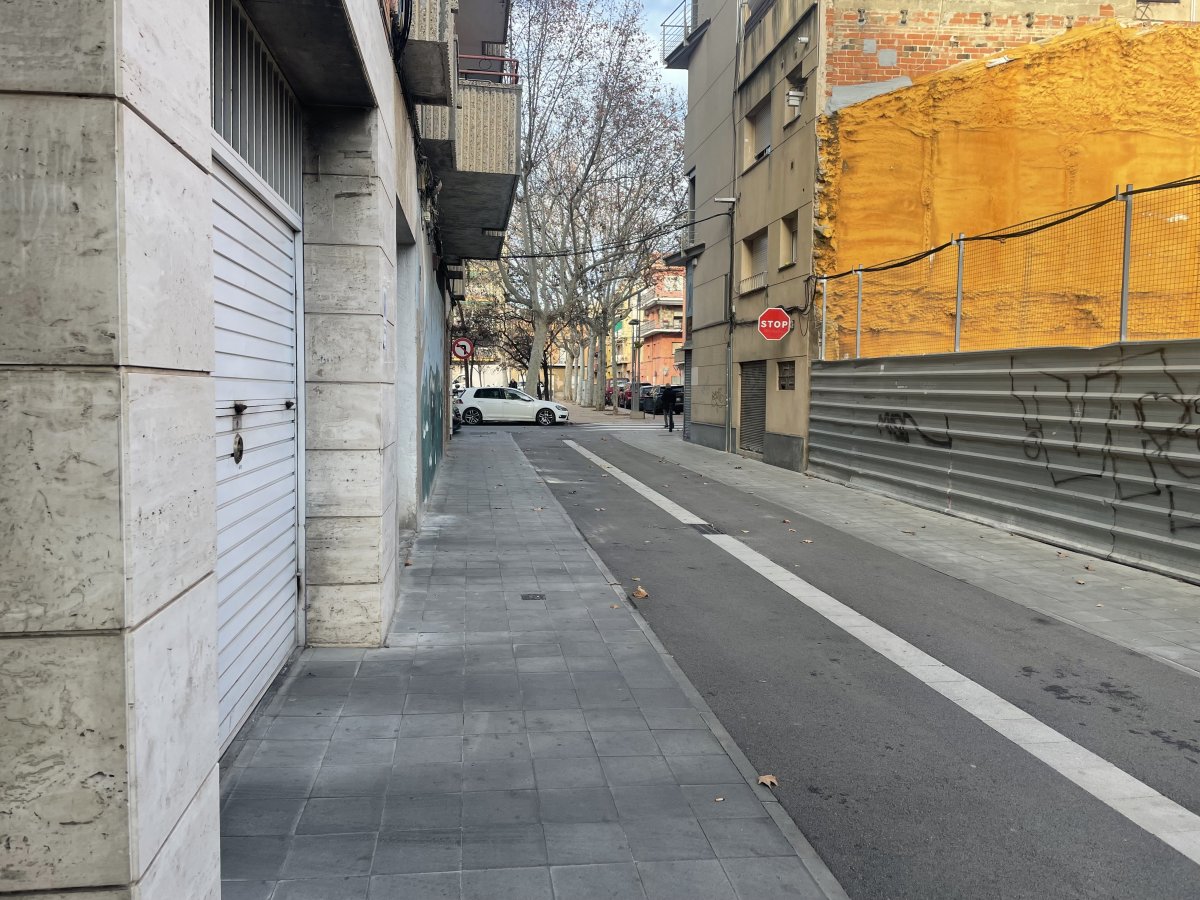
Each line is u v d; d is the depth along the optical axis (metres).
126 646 1.73
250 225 4.09
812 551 9.09
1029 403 9.81
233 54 3.70
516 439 25.97
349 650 5.35
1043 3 15.19
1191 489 7.55
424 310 10.77
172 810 1.98
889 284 15.02
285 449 4.92
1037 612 6.74
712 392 22.47
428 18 6.99
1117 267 13.74
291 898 2.79
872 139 15.17
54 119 1.68
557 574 7.64
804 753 4.15
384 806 3.42
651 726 4.33
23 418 1.69
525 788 3.62
